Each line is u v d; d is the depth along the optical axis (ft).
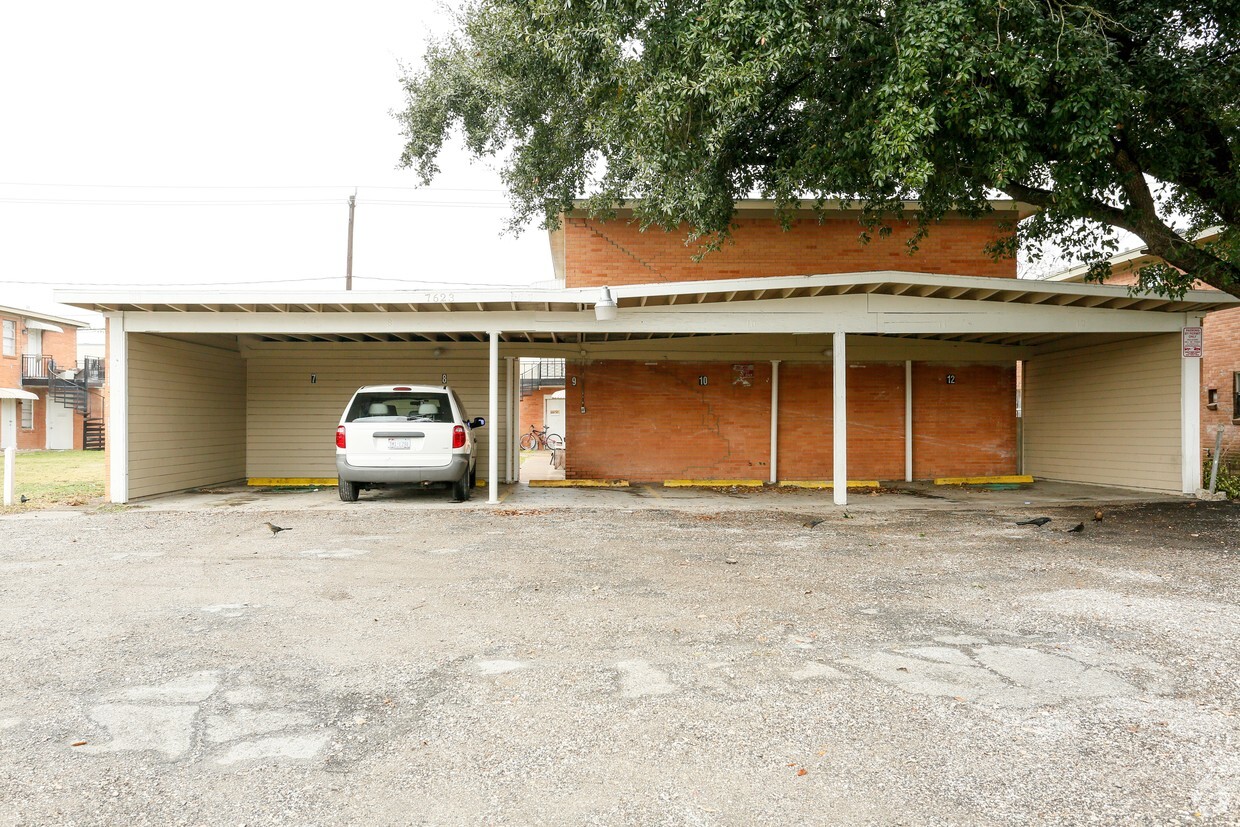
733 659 14.03
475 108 45.34
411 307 36.65
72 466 67.21
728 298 36.96
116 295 34.50
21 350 101.55
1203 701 11.98
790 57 26.25
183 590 19.33
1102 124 24.57
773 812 8.76
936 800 9.00
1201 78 26.94
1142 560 23.07
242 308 36.65
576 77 33.27
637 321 36.88
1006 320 37.70
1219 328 52.03
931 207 34.99
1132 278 56.03
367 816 8.68
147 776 9.57
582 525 30.66
